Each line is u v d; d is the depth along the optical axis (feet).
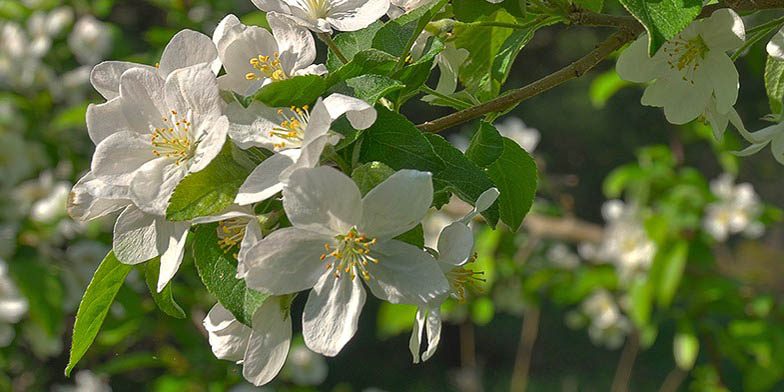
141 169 5.78
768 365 17.24
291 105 5.74
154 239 5.93
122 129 6.00
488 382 46.70
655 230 16.80
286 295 5.86
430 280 5.64
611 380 43.93
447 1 6.35
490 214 5.97
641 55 7.47
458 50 7.73
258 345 5.80
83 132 20.21
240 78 6.22
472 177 5.74
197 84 5.76
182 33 6.11
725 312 17.44
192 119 5.81
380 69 5.83
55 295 16.10
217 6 19.33
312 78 5.61
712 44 7.36
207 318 6.11
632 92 45.11
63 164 19.92
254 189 5.36
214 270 5.78
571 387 43.16
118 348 19.48
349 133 5.51
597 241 19.19
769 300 17.31
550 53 44.16
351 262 5.63
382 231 5.60
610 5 14.92
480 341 48.65
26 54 19.47
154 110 5.96
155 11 31.14
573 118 45.93
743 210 18.79
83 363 20.67
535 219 19.52
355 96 5.62
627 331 22.45
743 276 19.79
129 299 15.89
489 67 7.72
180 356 17.37
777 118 8.03
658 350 44.60
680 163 18.33
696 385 18.69
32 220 17.72
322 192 5.36
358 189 5.37
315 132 5.22
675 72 7.50
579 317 23.29
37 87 19.79
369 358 47.67
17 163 18.83
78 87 19.85
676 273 16.58
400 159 5.62
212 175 5.60
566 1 7.04
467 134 21.44
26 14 20.03
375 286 5.67
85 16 20.89
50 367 23.20
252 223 5.54
